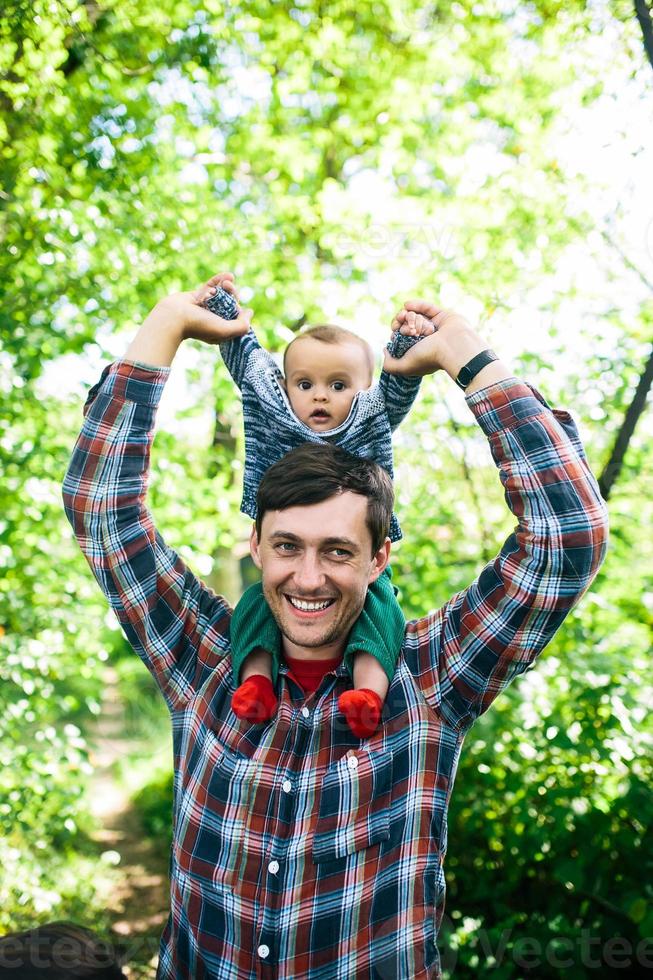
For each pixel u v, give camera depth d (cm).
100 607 497
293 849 150
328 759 155
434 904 152
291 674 165
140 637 168
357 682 158
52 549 487
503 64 557
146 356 167
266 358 192
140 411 167
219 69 540
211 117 580
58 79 458
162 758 714
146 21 496
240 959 149
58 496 468
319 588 151
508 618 152
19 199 462
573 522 150
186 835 156
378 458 192
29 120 461
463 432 480
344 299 537
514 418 156
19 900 439
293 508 153
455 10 568
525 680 408
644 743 380
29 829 470
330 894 148
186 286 505
